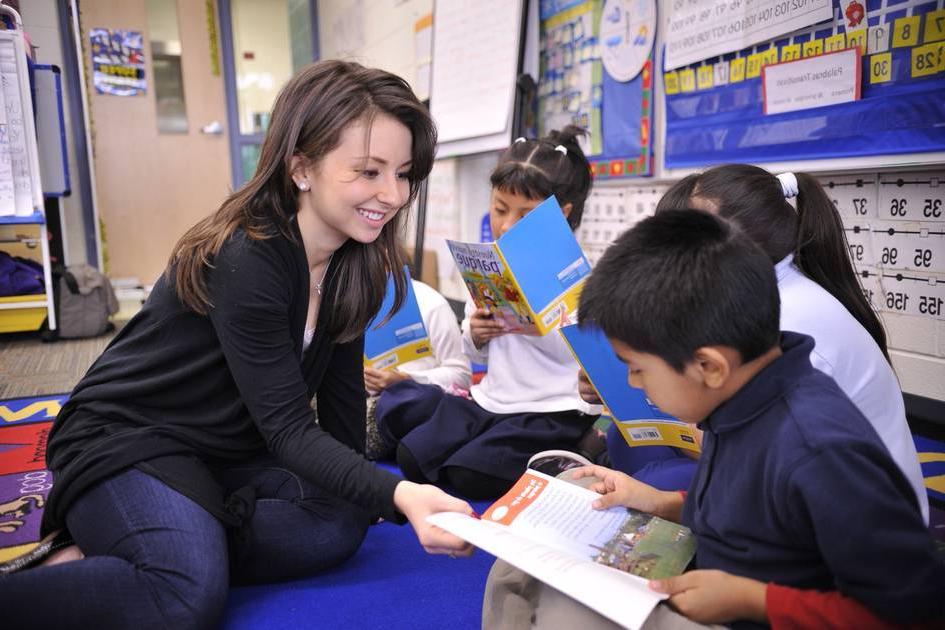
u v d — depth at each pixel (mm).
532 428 1525
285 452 1026
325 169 1013
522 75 2941
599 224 2812
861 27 1782
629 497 934
